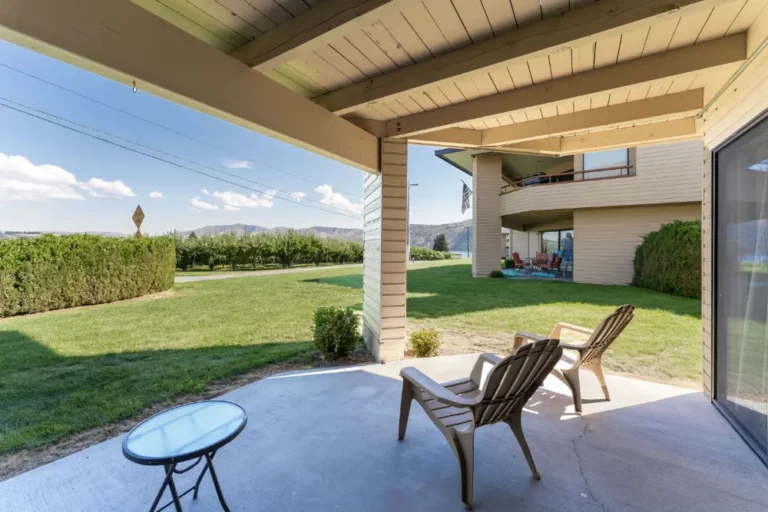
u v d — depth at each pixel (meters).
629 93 3.09
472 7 2.04
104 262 8.14
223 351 4.48
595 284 10.69
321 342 4.04
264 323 6.09
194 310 7.28
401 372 2.25
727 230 2.60
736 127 2.36
